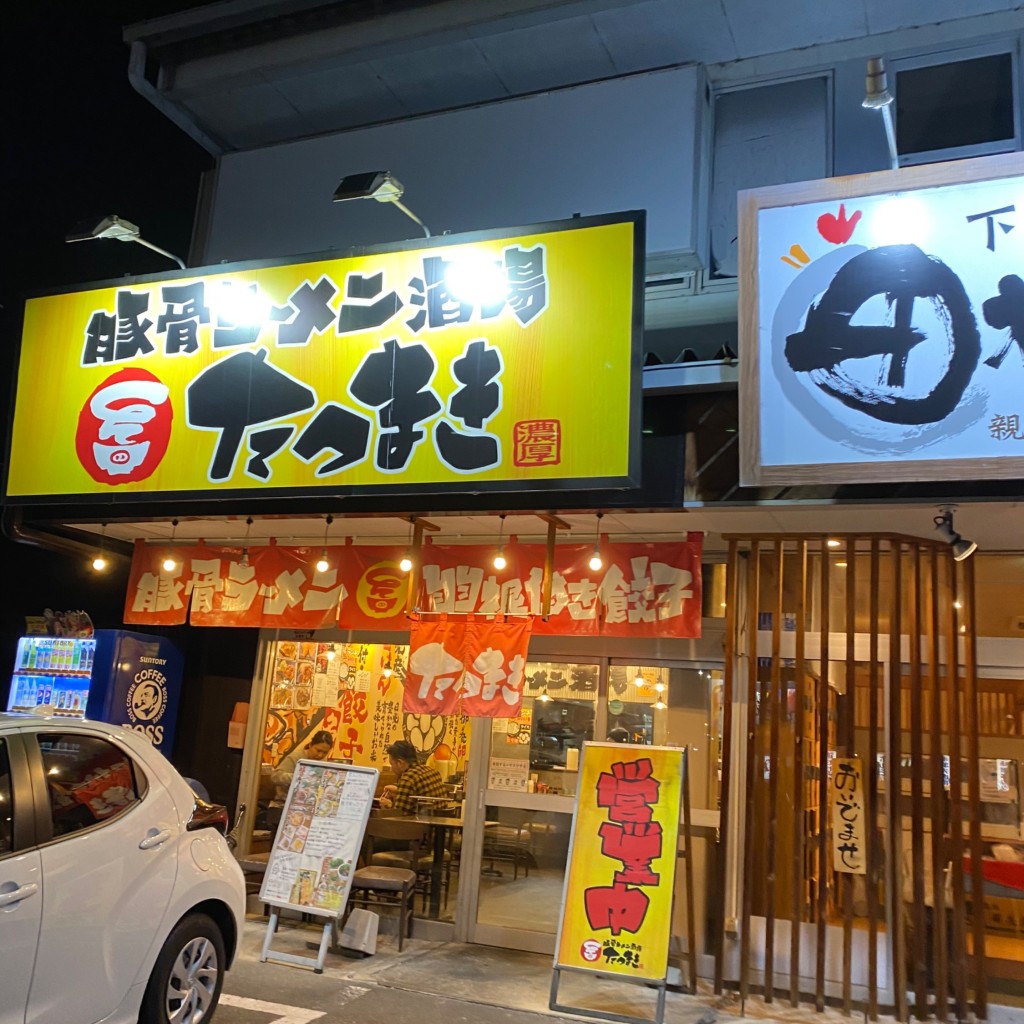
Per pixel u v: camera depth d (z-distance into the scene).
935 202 5.14
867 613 6.61
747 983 6.02
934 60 7.07
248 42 8.43
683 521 6.37
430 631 6.78
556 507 5.96
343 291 6.31
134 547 8.27
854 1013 5.90
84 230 6.85
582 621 6.66
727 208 7.30
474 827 7.36
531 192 7.52
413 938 7.26
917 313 5.06
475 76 8.04
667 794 5.91
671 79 7.32
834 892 6.30
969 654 6.18
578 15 7.32
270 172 8.62
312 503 6.64
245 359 6.52
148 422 6.75
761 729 6.59
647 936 5.58
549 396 5.64
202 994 4.52
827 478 5.09
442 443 5.84
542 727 7.40
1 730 3.95
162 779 4.60
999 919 6.05
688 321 7.14
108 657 8.01
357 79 8.27
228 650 8.74
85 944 3.78
